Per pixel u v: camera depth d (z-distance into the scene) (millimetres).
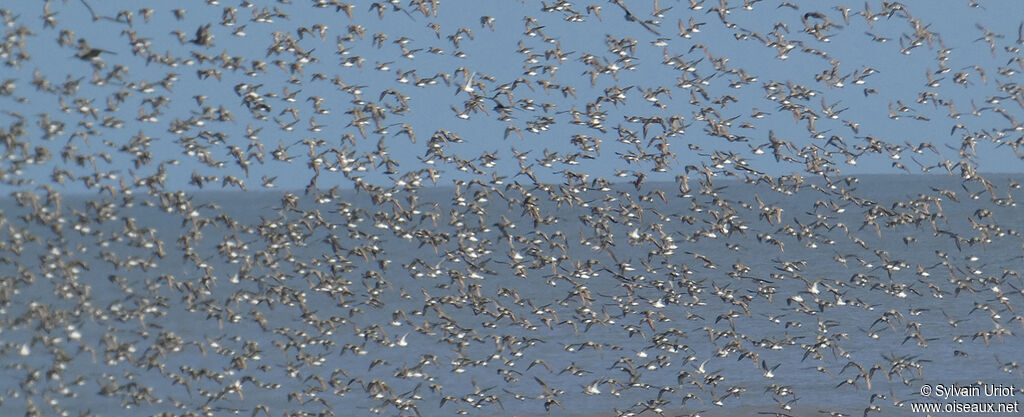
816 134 54906
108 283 89938
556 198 54219
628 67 53125
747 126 54656
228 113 49094
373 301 54875
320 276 54062
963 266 100812
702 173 55312
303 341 53938
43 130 44906
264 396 57719
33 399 54156
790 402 55031
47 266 47781
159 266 105062
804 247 117562
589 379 60969
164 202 49625
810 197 186250
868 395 56719
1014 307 80688
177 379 50375
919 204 57812
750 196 188375
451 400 54125
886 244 119250
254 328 74875
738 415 53438
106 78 45344
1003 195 175375
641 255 110938
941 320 76188
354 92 51531
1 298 47094
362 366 63969
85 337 66125
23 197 46312
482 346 69062
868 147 54656
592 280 95875
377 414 54906
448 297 55688
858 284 59438
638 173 54156
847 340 69812
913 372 60875
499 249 112188
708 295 85688
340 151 52031
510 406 55844
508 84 52656
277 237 53000
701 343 70250
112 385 49375
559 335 72375
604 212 55406
